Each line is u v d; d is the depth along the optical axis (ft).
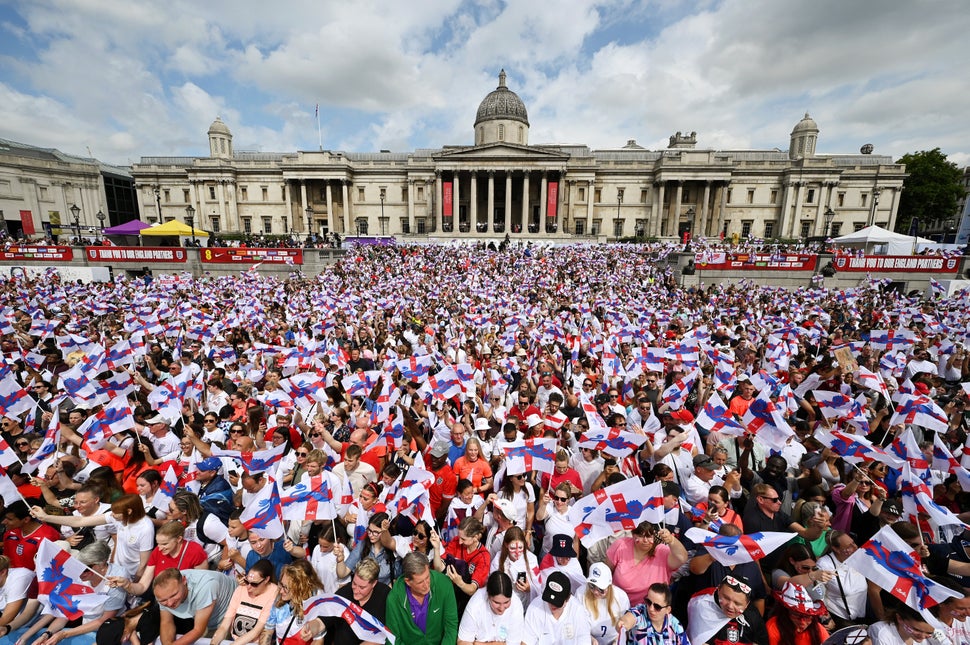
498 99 328.49
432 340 55.11
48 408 37.40
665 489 20.70
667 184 306.55
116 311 79.61
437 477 25.86
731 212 307.78
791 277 131.54
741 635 15.98
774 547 16.17
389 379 32.09
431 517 20.40
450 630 16.88
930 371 43.47
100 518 21.49
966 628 15.34
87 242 192.54
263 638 16.83
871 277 128.47
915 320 66.64
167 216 330.13
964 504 25.20
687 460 26.40
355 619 15.43
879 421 33.35
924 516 22.30
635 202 310.24
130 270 143.54
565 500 20.52
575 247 218.38
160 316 70.38
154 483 24.29
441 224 295.48
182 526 18.43
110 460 28.19
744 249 169.27
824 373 41.27
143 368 49.01
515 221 322.75
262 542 18.79
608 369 44.19
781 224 303.27
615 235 314.35
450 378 35.35
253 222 325.83
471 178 294.05
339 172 307.99
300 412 33.65
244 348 54.70
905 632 15.23
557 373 45.85
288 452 28.68
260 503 18.84
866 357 47.67
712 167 290.56
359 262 156.35
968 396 34.65
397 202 322.14
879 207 294.25
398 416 27.68
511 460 22.58
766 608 18.02
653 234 303.89
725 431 27.27
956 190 290.56
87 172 314.96
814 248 172.24
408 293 103.24
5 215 268.41
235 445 27.71
